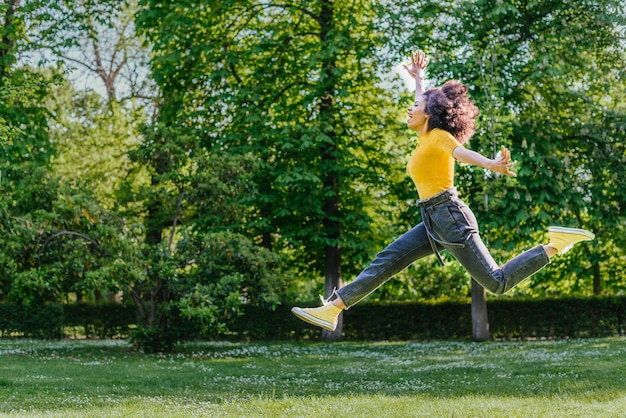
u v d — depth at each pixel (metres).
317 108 22.02
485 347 19.23
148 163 17.98
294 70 21.45
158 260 16.59
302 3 21.12
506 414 7.37
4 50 22.03
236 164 17.66
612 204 20.56
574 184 19.53
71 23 22.62
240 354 17.86
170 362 15.27
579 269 24.16
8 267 15.68
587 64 20.05
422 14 20.25
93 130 27.33
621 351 15.61
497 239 19.92
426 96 5.40
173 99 22.28
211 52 21.36
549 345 18.92
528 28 19.89
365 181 21.80
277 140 20.50
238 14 22.48
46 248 16.06
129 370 13.33
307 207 20.72
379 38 20.75
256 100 20.83
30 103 22.06
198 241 17.14
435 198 5.16
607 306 22.52
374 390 10.45
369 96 23.50
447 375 12.45
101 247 16.17
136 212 19.84
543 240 21.80
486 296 23.98
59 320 23.03
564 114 21.44
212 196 17.64
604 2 19.06
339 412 7.73
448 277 27.70
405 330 23.44
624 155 20.44
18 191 17.36
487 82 18.52
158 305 17.59
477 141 18.94
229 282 16.45
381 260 5.33
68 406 8.73
